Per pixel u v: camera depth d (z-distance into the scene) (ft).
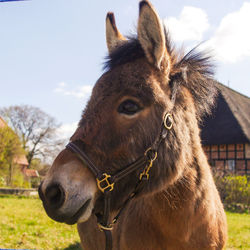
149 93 6.40
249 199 47.96
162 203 6.98
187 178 7.07
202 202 7.25
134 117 6.29
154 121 6.43
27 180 105.81
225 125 87.30
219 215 8.14
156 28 6.50
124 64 6.73
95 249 9.66
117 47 7.30
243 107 97.55
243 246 18.97
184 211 7.00
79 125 6.52
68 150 6.19
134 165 6.26
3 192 62.28
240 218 33.50
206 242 7.30
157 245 7.20
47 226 25.73
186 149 6.96
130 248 7.35
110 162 6.18
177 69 7.36
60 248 18.79
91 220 9.62
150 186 6.51
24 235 21.43
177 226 7.00
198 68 7.98
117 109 6.27
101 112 6.24
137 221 7.38
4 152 82.33
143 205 7.32
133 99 6.30
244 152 81.05
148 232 7.22
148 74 6.58
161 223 7.08
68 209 5.76
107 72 6.77
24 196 59.67
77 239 21.03
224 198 49.70
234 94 100.94
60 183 5.84
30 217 30.30
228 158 83.66
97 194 6.20
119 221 7.98
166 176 6.55
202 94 8.03
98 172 6.08
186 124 7.19
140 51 6.89
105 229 6.31
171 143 6.63
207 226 7.32
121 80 6.41
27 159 121.49
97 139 6.16
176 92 7.00
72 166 6.02
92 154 6.12
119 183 6.35
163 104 6.55
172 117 6.75
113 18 8.30
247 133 82.74
